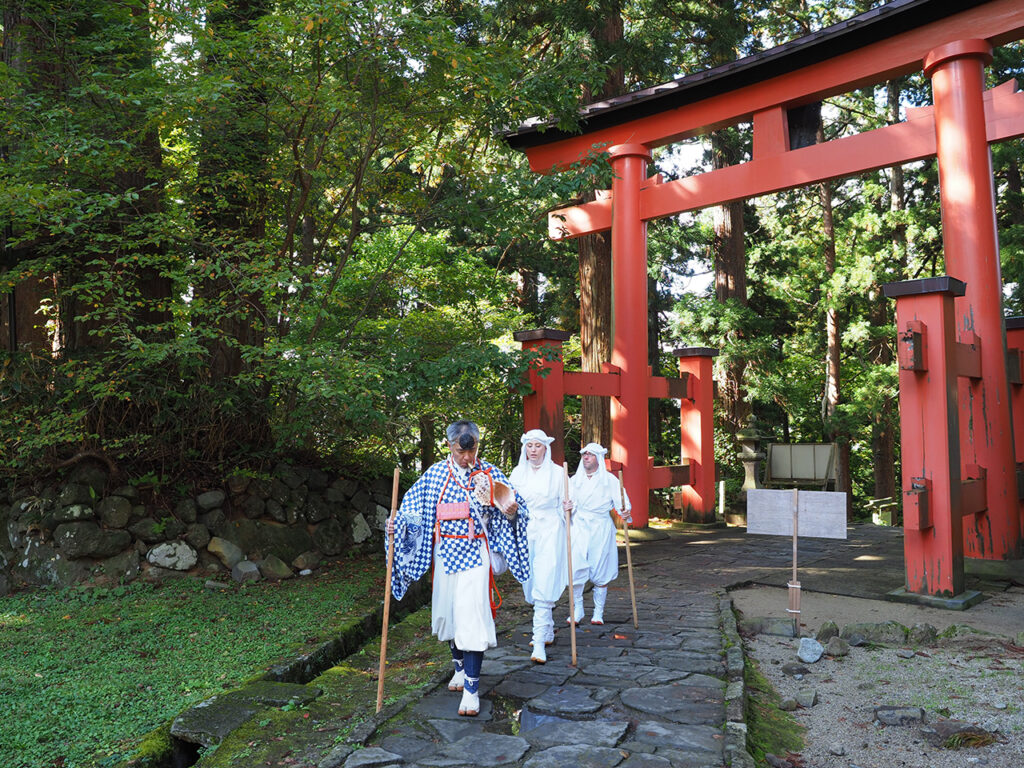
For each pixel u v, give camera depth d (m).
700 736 3.42
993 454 7.21
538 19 13.28
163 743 3.69
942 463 6.24
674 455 21.77
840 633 5.30
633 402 10.23
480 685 4.16
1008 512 7.16
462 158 8.62
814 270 18.23
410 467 11.50
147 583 6.90
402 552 4.00
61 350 7.90
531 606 6.36
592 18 12.22
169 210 7.82
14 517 7.23
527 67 8.73
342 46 6.84
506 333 13.51
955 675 4.39
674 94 9.51
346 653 5.53
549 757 3.20
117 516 7.16
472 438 3.93
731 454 15.75
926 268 19.66
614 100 9.84
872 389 16.41
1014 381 8.64
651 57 13.05
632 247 10.20
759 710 3.94
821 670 4.59
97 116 6.95
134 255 6.75
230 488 7.84
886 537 10.30
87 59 7.13
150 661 5.08
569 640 5.12
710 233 19.08
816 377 21.03
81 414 6.90
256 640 5.49
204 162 8.09
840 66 8.34
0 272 7.32
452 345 10.36
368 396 7.02
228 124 7.77
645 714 3.71
